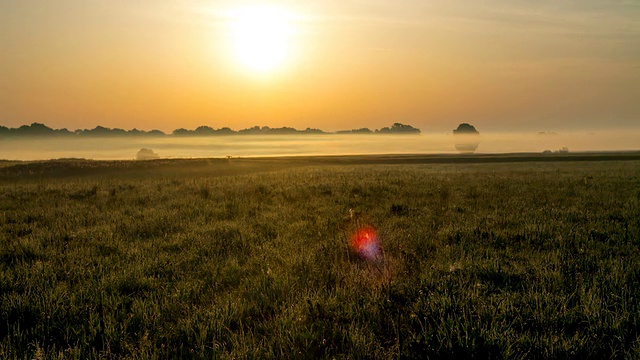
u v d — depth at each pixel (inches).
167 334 178.5
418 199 579.8
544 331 174.9
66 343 172.7
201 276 259.6
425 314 191.0
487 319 185.0
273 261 282.2
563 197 575.8
